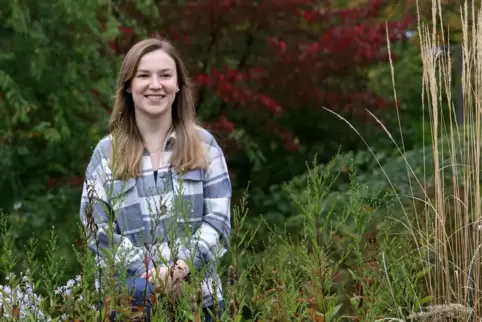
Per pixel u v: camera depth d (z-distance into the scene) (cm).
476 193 381
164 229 328
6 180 911
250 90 1034
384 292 335
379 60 1066
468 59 395
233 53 1067
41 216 887
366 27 1060
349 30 1050
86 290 281
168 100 346
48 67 902
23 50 888
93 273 290
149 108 343
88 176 337
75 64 902
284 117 1125
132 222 333
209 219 336
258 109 1059
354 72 1095
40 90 908
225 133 1031
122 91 353
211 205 340
